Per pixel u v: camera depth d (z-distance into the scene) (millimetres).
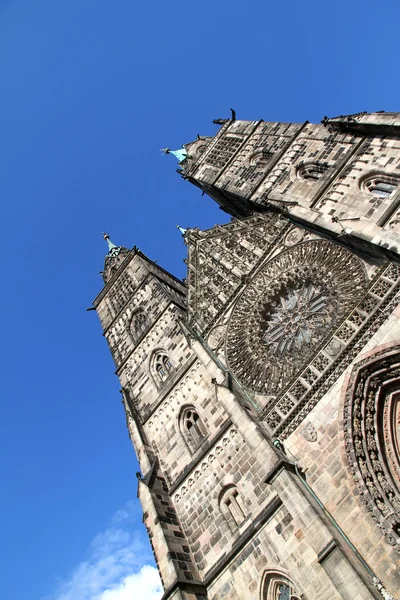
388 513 27672
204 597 33500
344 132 45031
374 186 38750
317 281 39875
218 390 39312
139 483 42312
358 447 30562
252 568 32156
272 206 47000
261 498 34656
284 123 56469
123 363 58469
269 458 32750
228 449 39219
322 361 35219
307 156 47562
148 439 47469
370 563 26750
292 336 39562
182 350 50594
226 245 50875
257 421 36625
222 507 37219
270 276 44062
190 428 44969
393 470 29734
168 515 39406
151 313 59688
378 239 33531
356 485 29297
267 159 55312
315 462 31938
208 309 48500
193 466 40969
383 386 31875
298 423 34188
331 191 41250
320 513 29141
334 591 27188
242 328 43719
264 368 39906
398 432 31047
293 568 29750
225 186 59062
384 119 39531
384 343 31922
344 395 32188
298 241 43625
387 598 24719
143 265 68125
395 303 32594
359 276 36469
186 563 35688
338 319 35469
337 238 37688
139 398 52750
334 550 26984
